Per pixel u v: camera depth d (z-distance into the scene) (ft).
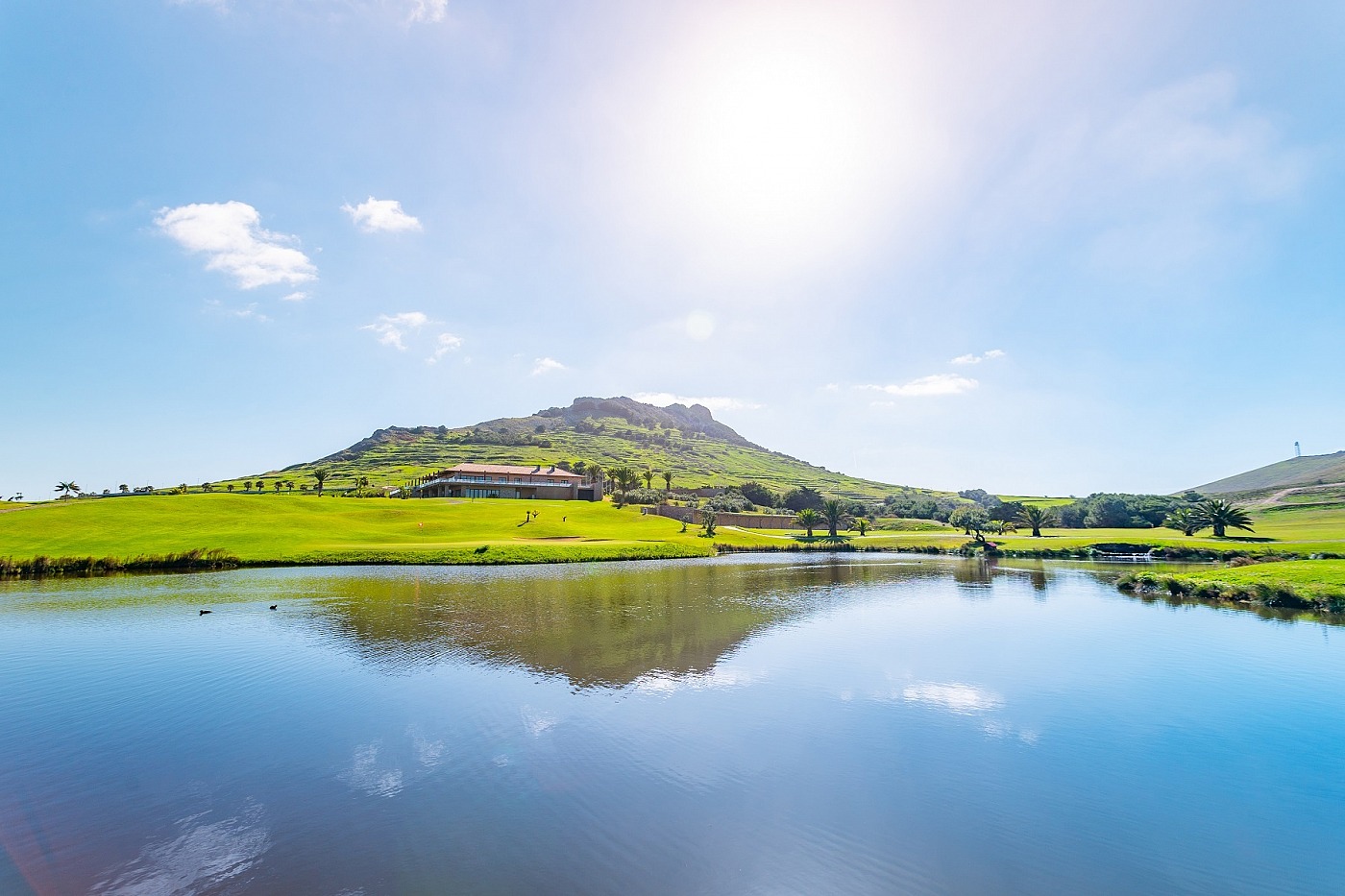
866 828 48.26
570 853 44.32
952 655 100.53
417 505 422.00
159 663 94.17
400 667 91.61
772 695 79.77
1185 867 43.55
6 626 120.06
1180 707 76.23
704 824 48.60
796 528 537.24
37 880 40.88
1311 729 68.74
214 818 49.01
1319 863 43.80
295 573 207.51
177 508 329.11
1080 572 235.61
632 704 76.07
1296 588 148.56
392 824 48.24
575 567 241.55
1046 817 50.14
